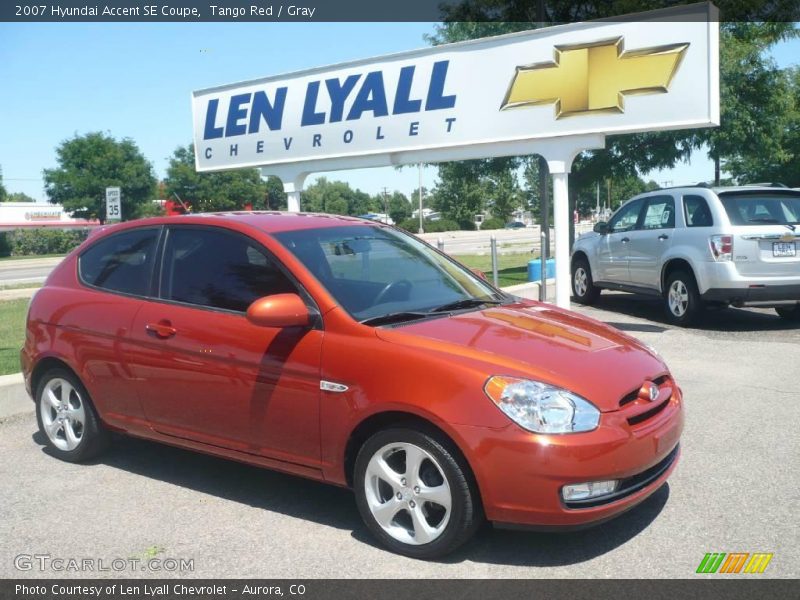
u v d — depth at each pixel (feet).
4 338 33.81
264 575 12.16
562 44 30.53
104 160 172.04
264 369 13.96
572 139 31.17
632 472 11.94
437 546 12.23
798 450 17.21
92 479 16.81
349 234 16.37
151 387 15.81
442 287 15.94
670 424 12.98
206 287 15.49
